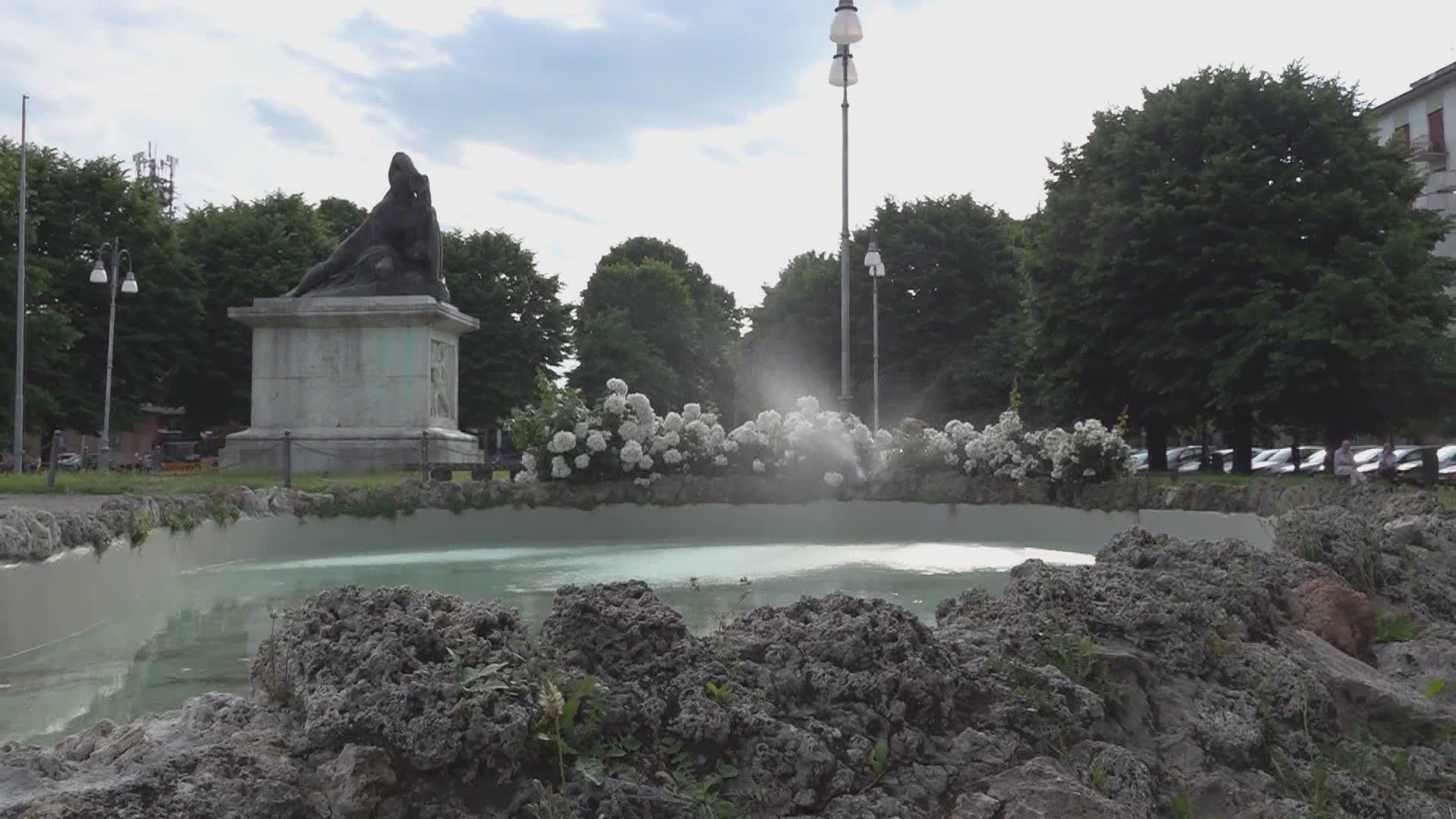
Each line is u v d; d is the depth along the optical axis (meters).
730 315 88.75
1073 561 11.16
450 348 21.55
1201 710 4.60
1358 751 4.78
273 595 8.87
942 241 56.38
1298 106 29.58
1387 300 26.27
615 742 3.46
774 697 3.83
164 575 9.45
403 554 12.08
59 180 42.31
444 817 3.10
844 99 23.42
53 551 7.18
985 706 4.10
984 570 10.37
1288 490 12.11
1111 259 30.25
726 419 77.50
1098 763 3.89
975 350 54.88
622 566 10.77
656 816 3.17
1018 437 15.32
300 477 16.73
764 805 3.39
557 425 15.03
